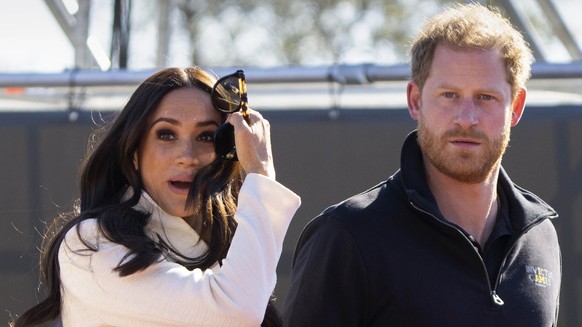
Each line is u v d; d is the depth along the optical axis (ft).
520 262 25.53
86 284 21.67
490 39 24.90
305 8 128.06
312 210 38.88
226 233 23.79
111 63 52.80
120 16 52.95
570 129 38.22
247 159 22.91
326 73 40.50
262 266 21.63
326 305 24.14
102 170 23.61
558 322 37.83
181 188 23.32
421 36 25.81
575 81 40.11
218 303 21.17
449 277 24.21
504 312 24.58
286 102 41.42
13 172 39.40
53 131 39.60
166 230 23.26
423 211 24.21
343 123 39.04
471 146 24.66
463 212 25.62
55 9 50.34
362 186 38.83
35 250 38.88
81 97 41.14
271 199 22.31
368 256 24.14
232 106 23.38
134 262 21.25
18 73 40.88
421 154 25.85
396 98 40.68
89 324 21.83
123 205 22.81
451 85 24.73
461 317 24.06
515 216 25.70
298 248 25.68
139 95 23.44
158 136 23.30
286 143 39.09
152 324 21.39
